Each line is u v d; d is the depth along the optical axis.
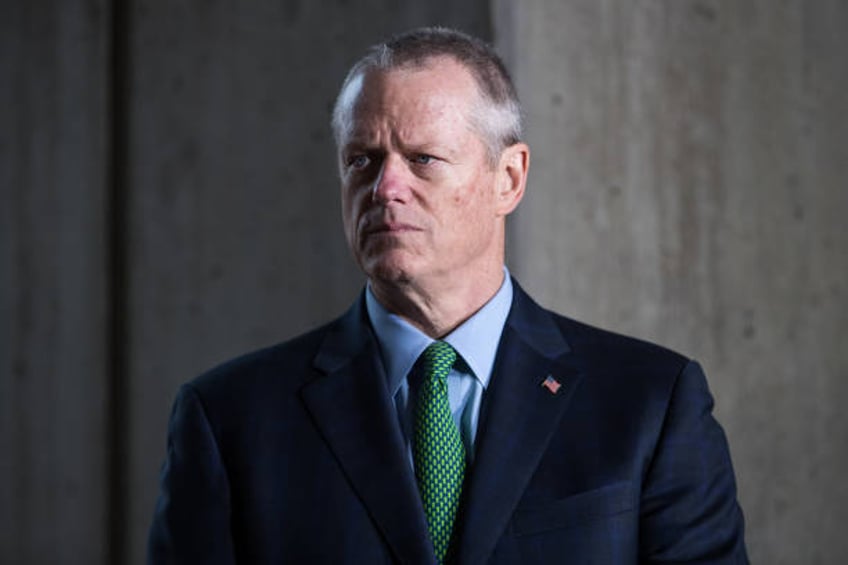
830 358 9.31
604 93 7.90
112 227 9.98
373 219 3.23
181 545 3.24
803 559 8.93
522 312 3.57
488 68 3.36
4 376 10.23
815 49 9.31
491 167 3.35
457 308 3.41
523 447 3.24
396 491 3.17
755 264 8.76
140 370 9.76
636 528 3.21
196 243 9.55
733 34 8.71
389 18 8.74
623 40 8.04
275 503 3.25
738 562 3.28
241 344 9.37
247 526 3.25
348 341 3.53
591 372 3.44
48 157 10.16
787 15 9.10
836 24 9.52
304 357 3.55
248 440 3.34
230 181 9.46
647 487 3.28
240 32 9.46
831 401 9.30
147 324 9.73
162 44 9.73
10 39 10.28
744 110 8.74
